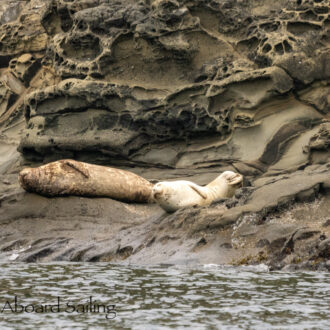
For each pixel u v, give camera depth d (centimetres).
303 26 6372
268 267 3534
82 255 4081
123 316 2486
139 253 3988
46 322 2405
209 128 6231
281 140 6031
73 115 6738
